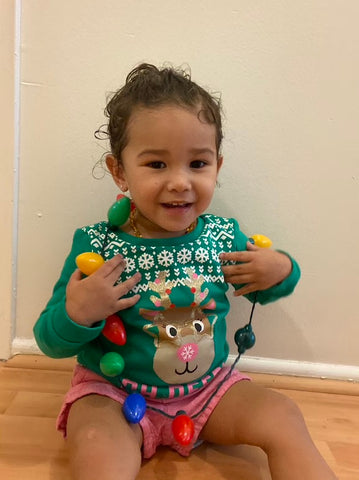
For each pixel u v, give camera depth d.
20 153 0.87
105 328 0.70
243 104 0.85
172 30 0.82
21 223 0.91
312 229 0.92
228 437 0.73
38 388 0.89
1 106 0.84
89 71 0.84
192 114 0.65
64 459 0.71
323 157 0.88
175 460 0.74
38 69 0.83
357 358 0.98
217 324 0.77
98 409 0.68
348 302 0.95
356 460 0.76
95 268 0.68
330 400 0.93
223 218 0.83
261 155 0.88
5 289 0.94
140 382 0.73
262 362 0.98
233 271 0.76
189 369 0.73
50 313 0.69
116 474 0.59
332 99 0.85
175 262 0.74
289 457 0.64
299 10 0.82
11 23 0.81
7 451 0.72
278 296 0.80
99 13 0.81
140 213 0.77
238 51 0.83
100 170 0.88
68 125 0.86
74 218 0.91
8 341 0.96
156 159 0.66
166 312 0.73
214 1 0.81
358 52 0.83
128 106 0.68
